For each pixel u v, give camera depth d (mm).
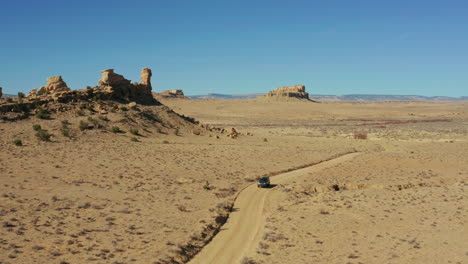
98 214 30984
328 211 34625
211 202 37438
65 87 93312
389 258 23234
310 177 50781
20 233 25156
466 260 22500
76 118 77625
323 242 26672
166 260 22906
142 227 28594
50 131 68000
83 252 23062
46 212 30359
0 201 32156
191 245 26094
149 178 46062
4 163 47344
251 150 73062
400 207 35406
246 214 34719
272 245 26328
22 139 61594
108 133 73688
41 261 21359
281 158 66000
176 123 94250
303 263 22938
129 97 99500
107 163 52750
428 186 46250
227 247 26531
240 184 46469
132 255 23203
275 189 44469
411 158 66312
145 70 108875
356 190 44188
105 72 96375
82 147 61500
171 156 61938
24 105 76250
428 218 31547
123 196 37281
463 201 36562
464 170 56031
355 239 27125
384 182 47125
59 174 44719
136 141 72625
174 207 34688
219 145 77812
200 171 52531
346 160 66500
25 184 39000
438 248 24641
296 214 33938
